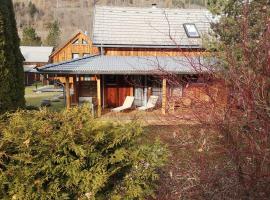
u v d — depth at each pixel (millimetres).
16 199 3703
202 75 5680
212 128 4828
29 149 3818
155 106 18766
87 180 3947
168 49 20875
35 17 97875
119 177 4430
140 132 4598
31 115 4527
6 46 8391
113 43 20359
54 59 36906
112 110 18422
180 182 5555
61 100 25812
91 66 17875
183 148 6238
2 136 4094
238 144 4562
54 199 3875
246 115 4352
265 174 4336
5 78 8305
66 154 3922
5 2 8609
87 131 4152
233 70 4648
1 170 3775
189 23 21969
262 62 4277
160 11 23297
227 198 5051
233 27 9219
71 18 95562
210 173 5305
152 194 4504
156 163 4520
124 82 20594
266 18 5008
